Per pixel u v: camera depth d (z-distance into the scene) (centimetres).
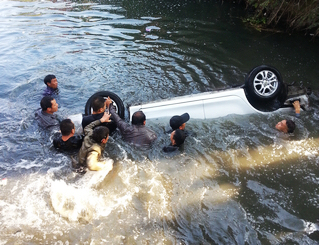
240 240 313
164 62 741
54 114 541
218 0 1222
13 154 445
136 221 336
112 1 1237
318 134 489
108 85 641
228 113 516
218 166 423
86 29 947
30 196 367
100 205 356
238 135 486
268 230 325
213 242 311
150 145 462
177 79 666
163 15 1065
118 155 443
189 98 513
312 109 552
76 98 599
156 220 337
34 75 677
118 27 961
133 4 1194
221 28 951
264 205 358
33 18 1048
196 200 364
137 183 391
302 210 351
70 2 1241
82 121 476
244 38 877
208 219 338
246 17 1030
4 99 592
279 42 852
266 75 493
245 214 345
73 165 420
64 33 916
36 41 859
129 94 609
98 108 466
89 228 326
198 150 454
